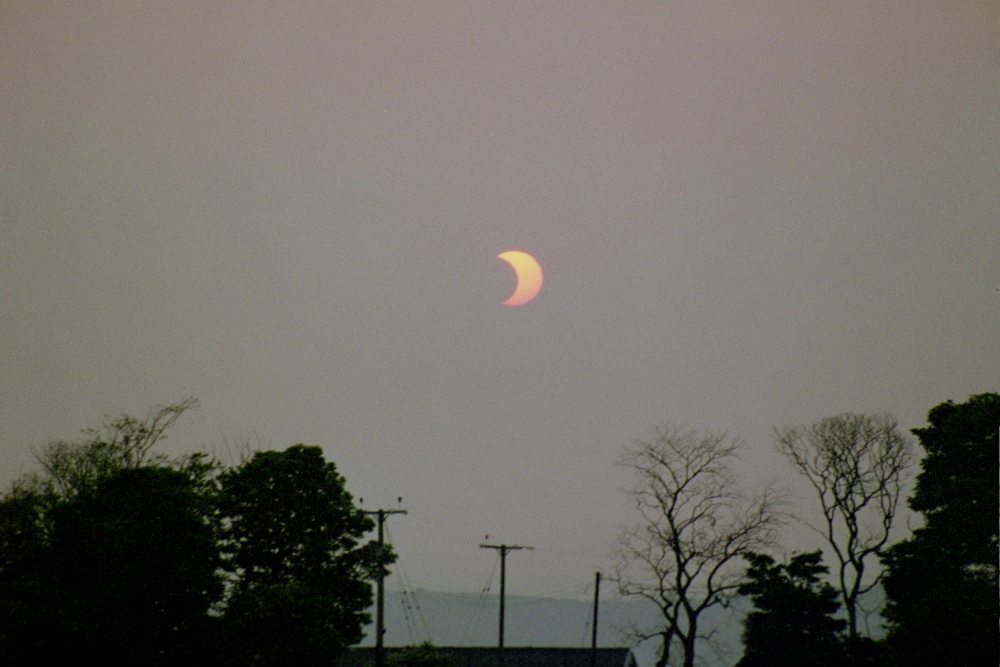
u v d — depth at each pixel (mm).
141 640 146750
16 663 137375
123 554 148250
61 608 138500
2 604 136875
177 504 156750
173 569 150875
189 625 153625
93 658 141875
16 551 156125
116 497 157000
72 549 147500
